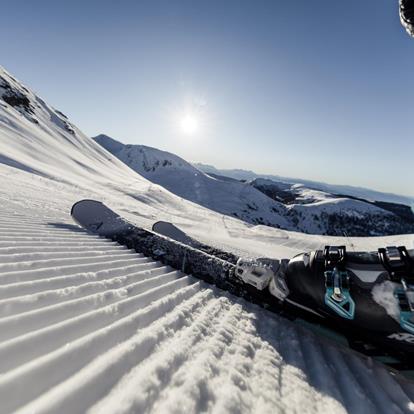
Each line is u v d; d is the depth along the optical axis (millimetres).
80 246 2369
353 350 1359
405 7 969
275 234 19766
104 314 1293
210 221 22875
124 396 829
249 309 1771
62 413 733
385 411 1041
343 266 1262
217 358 1150
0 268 1528
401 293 1101
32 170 20781
